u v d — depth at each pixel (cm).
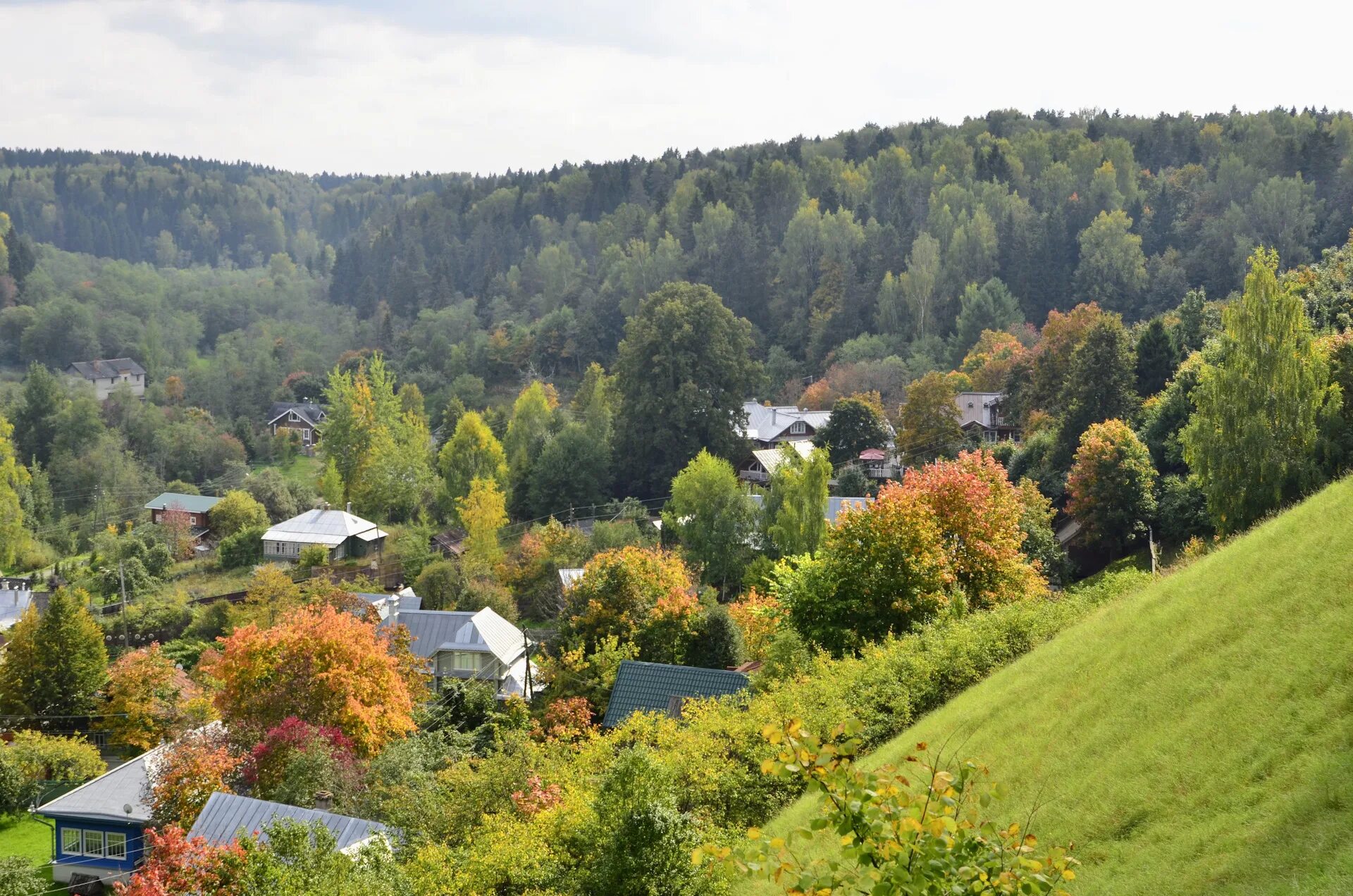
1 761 4409
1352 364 4681
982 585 3347
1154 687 1584
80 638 5203
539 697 4600
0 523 9031
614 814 1842
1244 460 4284
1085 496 5712
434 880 2041
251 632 3781
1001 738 1767
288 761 3216
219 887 2153
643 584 4841
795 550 5997
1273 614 1538
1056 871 850
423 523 8875
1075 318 9131
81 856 3506
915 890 798
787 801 2206
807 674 2833
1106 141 17050
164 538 9044
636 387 9444
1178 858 1171
